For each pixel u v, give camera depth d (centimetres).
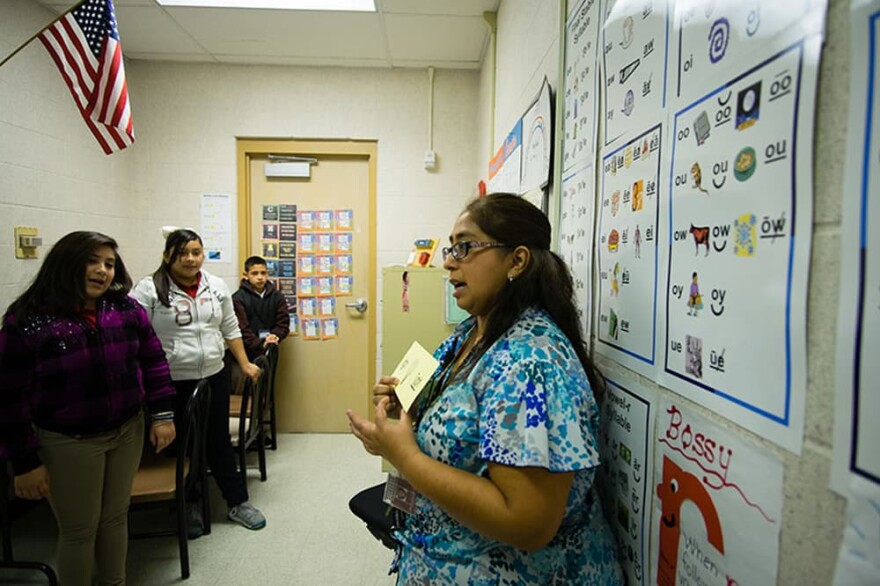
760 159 51
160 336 216
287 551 208
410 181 346
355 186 354
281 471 289
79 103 184
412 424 94
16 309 142
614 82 93
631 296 85
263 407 271
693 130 64
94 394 148
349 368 359
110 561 161
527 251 84
